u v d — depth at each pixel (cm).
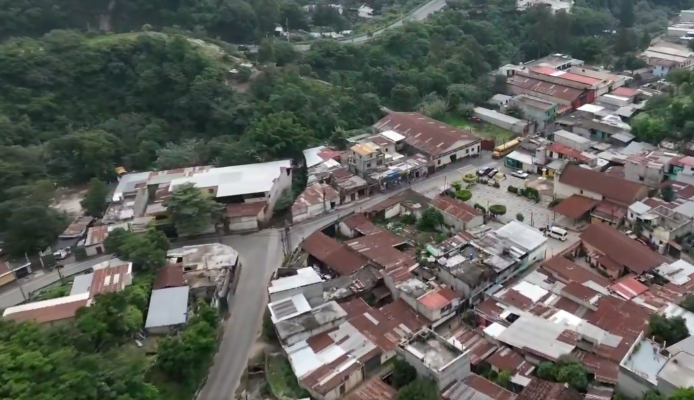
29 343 4597
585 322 4891
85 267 6347
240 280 6275
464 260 5728
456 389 4350
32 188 6912
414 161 8225
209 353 5041
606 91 10338
